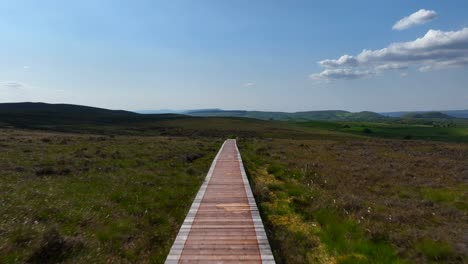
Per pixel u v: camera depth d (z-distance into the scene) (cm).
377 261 895
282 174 2334
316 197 1614
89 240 928
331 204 1459
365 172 2467
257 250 855
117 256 856
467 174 2423
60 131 7650
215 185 1730
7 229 941
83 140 4391
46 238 859
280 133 9788
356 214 1322
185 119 14300
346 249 975
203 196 1475
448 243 1027
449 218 1353
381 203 1571
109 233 1000
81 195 1437
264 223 1148
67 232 977
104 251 874
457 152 4250
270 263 778
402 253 966
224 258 803
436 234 1121
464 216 1367
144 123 12300
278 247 948
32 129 7675
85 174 1939
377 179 2227
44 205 1223
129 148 3538
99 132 8044
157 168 2298
